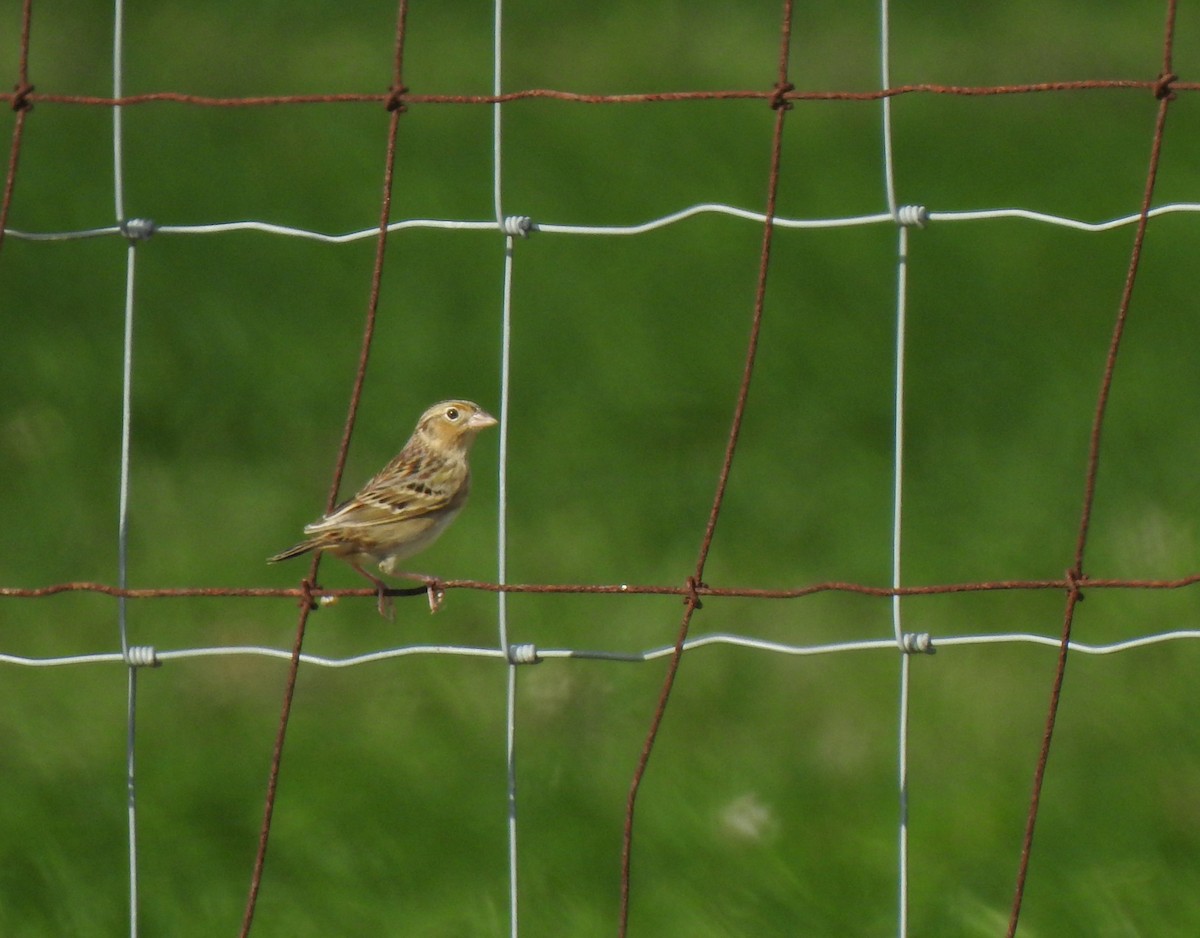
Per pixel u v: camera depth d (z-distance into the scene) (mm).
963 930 11188
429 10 33438
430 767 13195
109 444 18797
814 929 11266
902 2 33688
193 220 24594
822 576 16297
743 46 32156
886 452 18625
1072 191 25656
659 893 11625
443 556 16578
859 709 14047
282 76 30188
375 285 8273
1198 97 29062
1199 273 22688
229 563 16484
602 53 31766
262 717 14047
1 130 27750
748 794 12789
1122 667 14469
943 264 23250
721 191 25609
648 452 18734
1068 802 12562
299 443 19000
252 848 12242
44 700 14203
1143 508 17203
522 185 25734
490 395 20062
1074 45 31578
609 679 14531
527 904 11562
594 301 22234
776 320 21672
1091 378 20062
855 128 28234
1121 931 11078
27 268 22859
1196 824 12234
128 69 30141
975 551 16609
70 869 11922
